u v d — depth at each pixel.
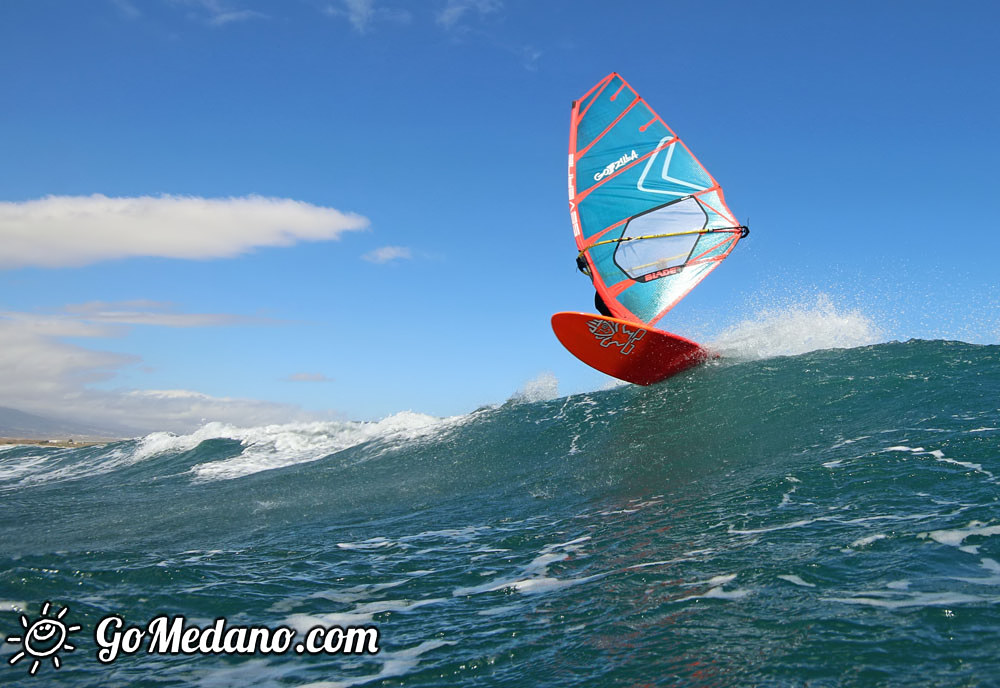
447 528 8.62
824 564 5.39
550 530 7.84
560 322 13.90
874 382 11.16
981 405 9.27
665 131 14.48
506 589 6.07
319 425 19.00
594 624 4.96
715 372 14.02
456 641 5.05
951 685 3.58
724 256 14.16
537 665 4.46
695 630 4.60
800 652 4.11
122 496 14.44
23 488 17.30
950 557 5.21
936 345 12.59
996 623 4.14
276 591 6.61
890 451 8.14
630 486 9.28
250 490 13.23
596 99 14.88
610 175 14.71
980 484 6.72
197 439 20.14
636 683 4.05
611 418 13.15
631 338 13.83
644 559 6.26
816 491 7.38
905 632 4.16
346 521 9.67
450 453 13.65
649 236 14.47
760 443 9.91
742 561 5.74
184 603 6.39
